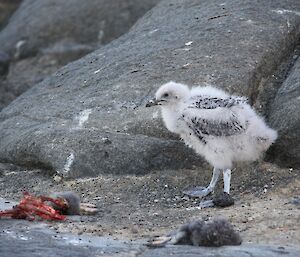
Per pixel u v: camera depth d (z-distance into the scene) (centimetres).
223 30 1517
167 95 1221
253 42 1459
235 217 1074
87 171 1330
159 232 1030
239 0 1638
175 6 1747
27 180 1362
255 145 1199
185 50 1488
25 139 1423
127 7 2272
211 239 927
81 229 1034
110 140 1344
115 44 1684
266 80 1425
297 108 1269
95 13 2297
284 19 1543
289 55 1511
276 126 1280
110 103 1427
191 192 1230
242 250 904
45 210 1077
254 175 1257
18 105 1577
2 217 1080
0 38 2403
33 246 917
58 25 2320
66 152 1352
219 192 1234
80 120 1423
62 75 1617
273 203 1134
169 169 1320
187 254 888
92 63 1608
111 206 1198
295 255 883
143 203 1215
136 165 1319
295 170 1257
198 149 1224
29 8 2438
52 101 1527
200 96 1229
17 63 2320
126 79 1466
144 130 1355
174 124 1226
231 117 1178
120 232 1030
